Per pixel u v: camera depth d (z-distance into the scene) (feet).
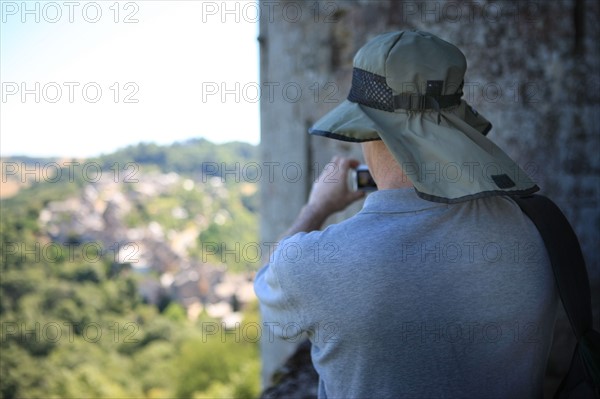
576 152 10.20
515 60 10.09
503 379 3.93
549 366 8.89
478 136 3.92
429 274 3.72
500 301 3.80
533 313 3.89
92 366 74.59
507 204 4.02
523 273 3.86
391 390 3.81
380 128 3.83
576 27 10.13
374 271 3.70
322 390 4.29
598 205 10.23
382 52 3.90
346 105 4.09
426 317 3.73
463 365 3.83
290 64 12.46
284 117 12.78
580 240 10.20
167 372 84.38
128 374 80.12
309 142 12.42
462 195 3.62
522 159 10.16
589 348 3.99
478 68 10.19
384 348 3.75
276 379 9.09
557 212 4.15
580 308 4.01
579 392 4.14
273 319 4.14
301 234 3.98
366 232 3.80
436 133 3.79
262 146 14.07
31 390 67.82
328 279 3.75
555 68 10.09
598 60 10.19
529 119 10.11
